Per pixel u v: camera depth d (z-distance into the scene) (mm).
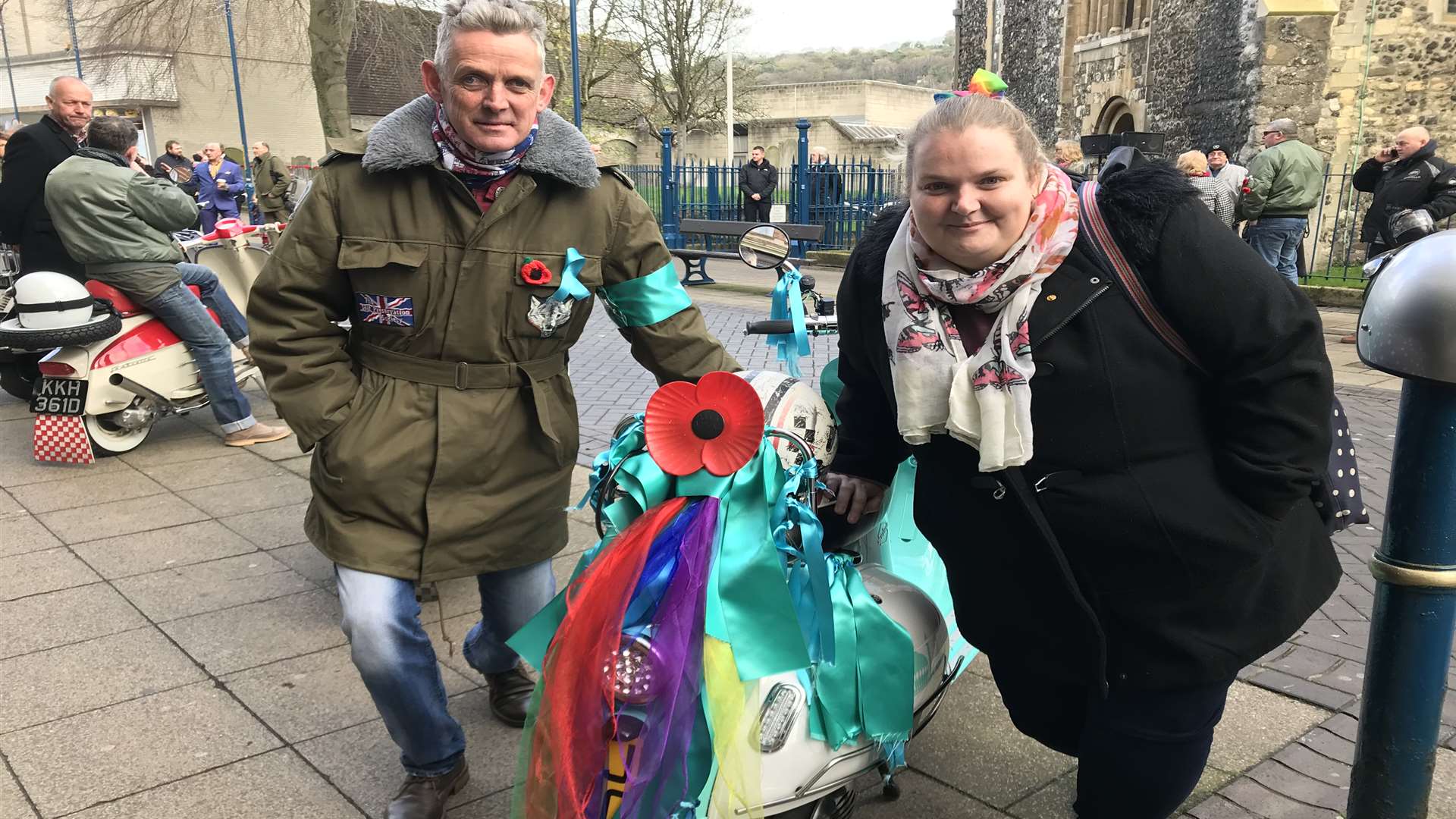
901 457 2262
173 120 32344
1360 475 5160
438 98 2180
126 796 2596
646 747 1675
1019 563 1896
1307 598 1884
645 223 2373
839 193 16703
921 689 2221
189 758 2771
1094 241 1710
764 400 2279
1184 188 1717
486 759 2760
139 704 3047
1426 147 9148
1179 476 1753
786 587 1815
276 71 33844
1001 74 27062
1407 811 1957
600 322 9984
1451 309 1618
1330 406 1717
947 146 1643
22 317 5184
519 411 2338
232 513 4703
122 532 4453
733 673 1786
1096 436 1739
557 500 2473
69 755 2771
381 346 2271
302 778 2688
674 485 1922
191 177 18734
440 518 2264
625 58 34938
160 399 5613
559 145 2221
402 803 2398
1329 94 14891
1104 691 1846
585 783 1718
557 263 2248
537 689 1838
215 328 5629
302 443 2217
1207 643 1804
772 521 1906
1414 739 1919
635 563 1768
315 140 35531
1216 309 1655
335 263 2195
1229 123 15695
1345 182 15000
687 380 2410
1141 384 1719
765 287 13070
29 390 6461
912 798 2590
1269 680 3141
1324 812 2500
